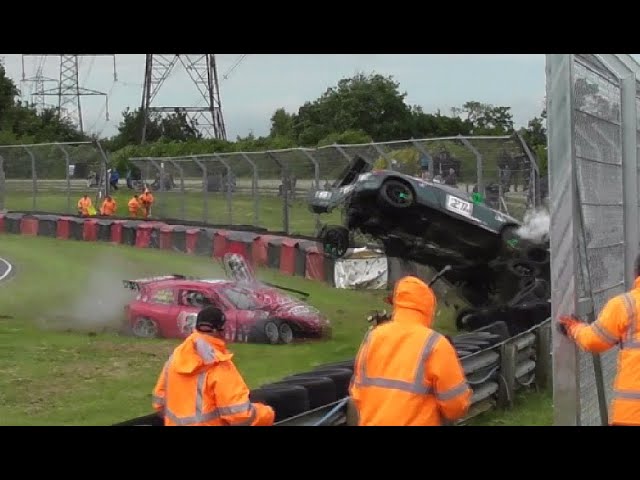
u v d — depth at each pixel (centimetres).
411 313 435
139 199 3384
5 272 2291
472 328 1355
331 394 672
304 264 2186
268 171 2552
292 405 625
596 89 626
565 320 550
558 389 566
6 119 7194
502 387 870
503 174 1731
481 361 826
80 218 3394
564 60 546
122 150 5291
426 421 424
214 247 2614
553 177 555
